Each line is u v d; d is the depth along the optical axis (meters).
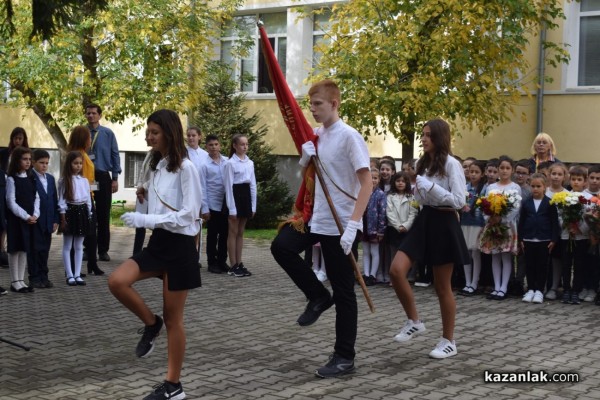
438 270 6.61
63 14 7.36
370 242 10.77
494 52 14.00
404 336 6.79
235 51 19.31
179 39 17.48
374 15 14.18
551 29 15.36
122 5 16.66
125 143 22.80
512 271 10.09
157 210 5.23
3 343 7.14
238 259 11.45
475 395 5.57
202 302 9.30
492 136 17.34
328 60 14.73
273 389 5.69
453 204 6.47
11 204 9.70
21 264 9.93
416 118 13.95
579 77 16.58
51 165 24.11
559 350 7.00
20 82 18.88
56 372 6.16
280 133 20.53
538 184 9.57
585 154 16.39
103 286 10.35
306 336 7.48
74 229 10.28
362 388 5.72
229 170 11.30
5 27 8.45
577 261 9.40
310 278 6.09
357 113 14.31
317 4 19.59
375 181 10.72
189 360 6.54
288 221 6.08
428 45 13.82
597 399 5.49
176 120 5.26
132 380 5.93
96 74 17.66
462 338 7.44
